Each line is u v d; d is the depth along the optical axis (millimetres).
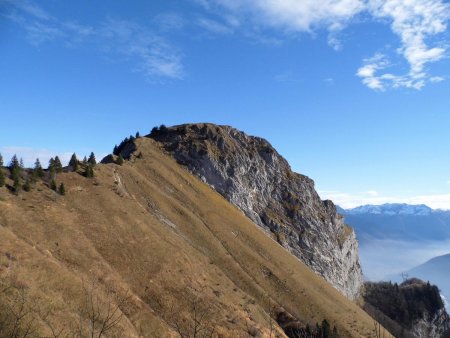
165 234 108938
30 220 79188
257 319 95312
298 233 199750
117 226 96750
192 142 191125
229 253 127625
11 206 79875
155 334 67250
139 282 81812
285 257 152750
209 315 82312
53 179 99625
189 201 144500
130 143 178625
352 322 125250
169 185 148125
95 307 59219
